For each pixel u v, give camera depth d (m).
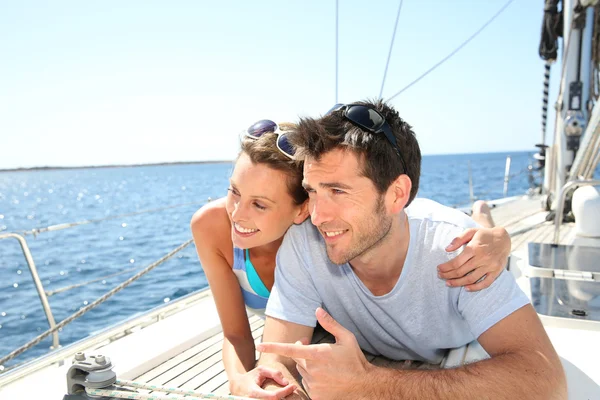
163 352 2.01
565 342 1.84
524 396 1.20
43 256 11.70
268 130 1.56
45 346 5.61
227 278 1.88
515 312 1.39
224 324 1.87
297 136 1.35
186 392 1.25
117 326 2.38
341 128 1.30
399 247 1.47
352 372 1.26
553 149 5.66
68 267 10.33
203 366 1.96
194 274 8.11
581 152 4.50
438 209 1.67
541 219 5.16
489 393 1.21
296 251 1.65
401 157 1.37
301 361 1.29
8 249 12.88
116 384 1.28
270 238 1.65
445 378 1.25
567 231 4.41
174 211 21.78
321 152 1.30
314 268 1.61
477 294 1.43
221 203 1.88
